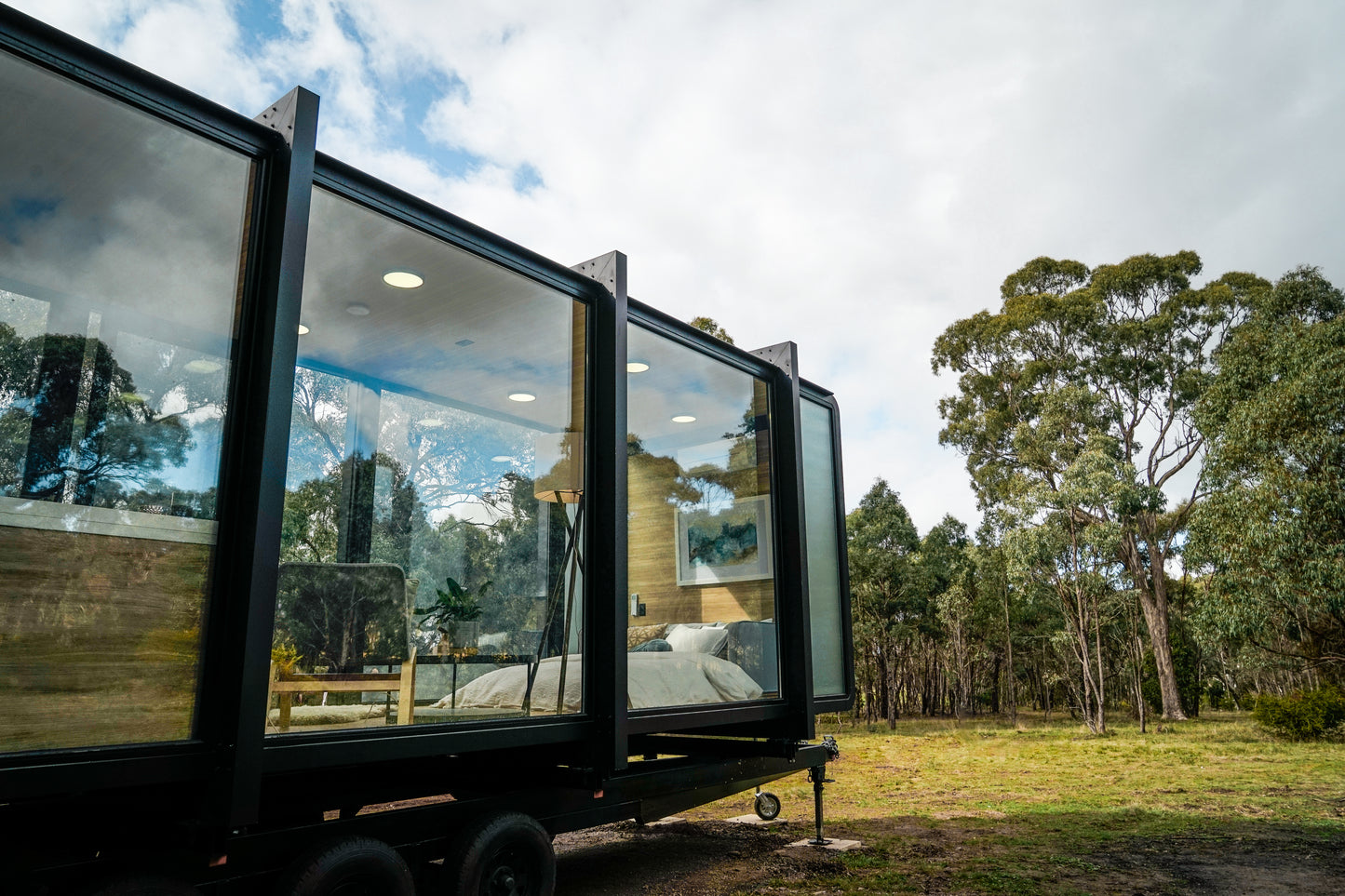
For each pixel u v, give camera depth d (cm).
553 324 431
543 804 383
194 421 267
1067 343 2445
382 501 370
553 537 405
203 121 275
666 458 476
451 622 359
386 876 301
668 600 459
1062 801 772
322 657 313
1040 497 1814
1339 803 743
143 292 263
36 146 251
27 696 222
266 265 286
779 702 531
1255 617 1442
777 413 577
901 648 1984
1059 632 1920
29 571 228
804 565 557
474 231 372
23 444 234
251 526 263
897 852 551
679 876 484
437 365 452
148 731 243
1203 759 1104
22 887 238
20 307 242
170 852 259
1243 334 1819
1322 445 1372
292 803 364
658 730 422
